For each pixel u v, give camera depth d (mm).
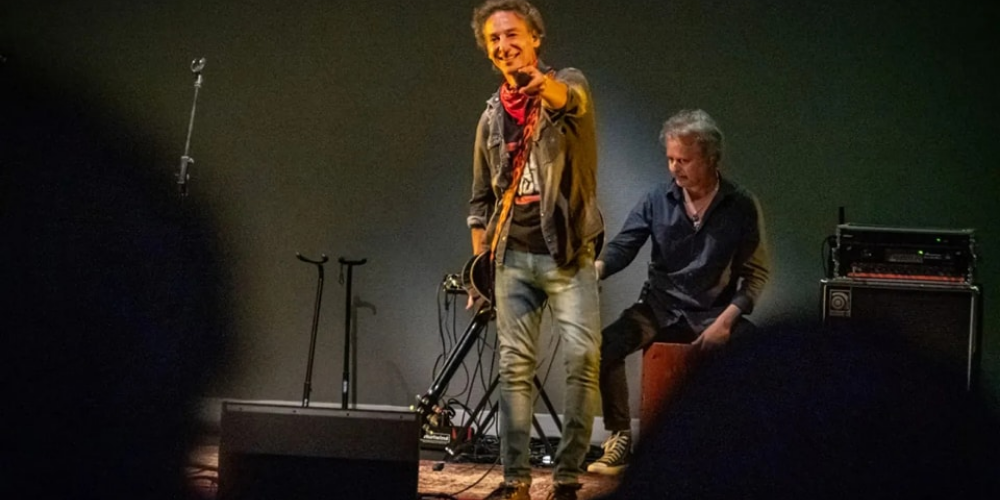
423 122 9531
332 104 9609
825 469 4199
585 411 6207
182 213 9703
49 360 9570
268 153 9664
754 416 4438
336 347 9633
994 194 8977
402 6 9508
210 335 9680
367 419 5957
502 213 6223
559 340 9352
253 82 9664
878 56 9055
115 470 7398
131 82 9742
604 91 9273
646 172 9258
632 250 8312
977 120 8977
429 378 9555
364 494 5961
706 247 8047
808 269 9133
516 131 6180
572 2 9273
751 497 4172
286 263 9672
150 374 9594
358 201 9602
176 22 9703
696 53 9195
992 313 8961
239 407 6000
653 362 7812
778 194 9156
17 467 7160
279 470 6000
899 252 8000
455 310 9508
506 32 6012
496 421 9312
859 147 9086
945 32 8992
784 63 9125
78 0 9758
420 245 9562
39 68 9773
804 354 4570
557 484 6234
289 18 9617
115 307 9664
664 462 4297
